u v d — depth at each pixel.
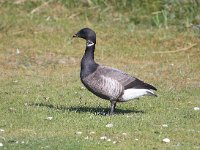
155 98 16.69
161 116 14.67
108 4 24.75
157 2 24.38
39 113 14.74
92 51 14.66
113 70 14.43
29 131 13.25
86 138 12.73
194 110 15.39
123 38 22.67
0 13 24.48
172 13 23.94
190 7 23.98
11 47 21.97
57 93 17.19
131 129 13.43
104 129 13.35
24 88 17.69
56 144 12.26
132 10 24.39
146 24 23.70
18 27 23.39
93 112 14.97
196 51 21.77
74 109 15.29
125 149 12.03
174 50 21.86
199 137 13.05
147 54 21.58
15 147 12.05
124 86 14.28
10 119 14.18
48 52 21.61
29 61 20.75
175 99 16.64
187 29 23.08
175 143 12.57
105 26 23.59
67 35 22.95
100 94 14.40
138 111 15.30
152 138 12.84
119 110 15.34
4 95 16.83
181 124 13.99
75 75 19.39
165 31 23.06
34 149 11.95
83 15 24.41
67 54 21.55
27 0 25.09
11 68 20.06
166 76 19.28
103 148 12.06
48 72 19.75
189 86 18.16
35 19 24.06
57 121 14.00
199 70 19.94
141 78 18.98
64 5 24.91
